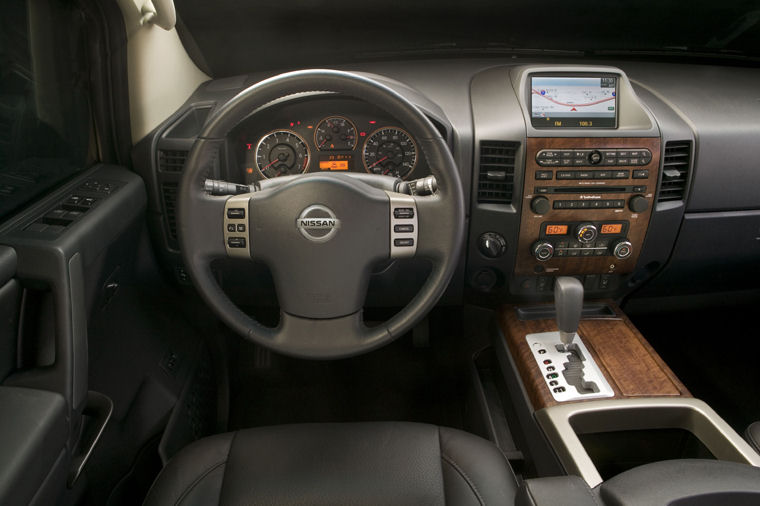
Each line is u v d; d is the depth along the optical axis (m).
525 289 1.66
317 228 1.12
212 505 1.03
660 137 1.46
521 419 1.45
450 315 2.08
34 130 1.25
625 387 1.33
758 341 2.17
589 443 1.36
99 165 1.49
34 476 0.89
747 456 1.09
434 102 1.56
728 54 1.94
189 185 1.10
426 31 1.84
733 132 1.52
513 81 1.55
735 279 1.80
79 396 1.07
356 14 1.76
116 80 1.41
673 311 1.94
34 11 1.23
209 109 1.63
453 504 1.01
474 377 1.79
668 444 1.34
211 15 1.68
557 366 1.41
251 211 1.14
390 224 1.15
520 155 1.46
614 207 1.51
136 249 1.49
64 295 1.04
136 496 1.45
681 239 1.62
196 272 1.17
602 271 1.62
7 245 1.03
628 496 0.71
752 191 1.58
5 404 0.94
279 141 1.53
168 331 1.68
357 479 1.05
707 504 0.69
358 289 1.19
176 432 1.54
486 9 1.77
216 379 1.94
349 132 1.52
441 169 1.11
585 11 1.78
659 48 1.93
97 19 1.34
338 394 2.02
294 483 1.05
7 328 1.01
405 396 2.01
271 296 1.72
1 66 1.14
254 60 1.87
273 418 1.94
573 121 1.49
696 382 1.97
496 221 1.54
